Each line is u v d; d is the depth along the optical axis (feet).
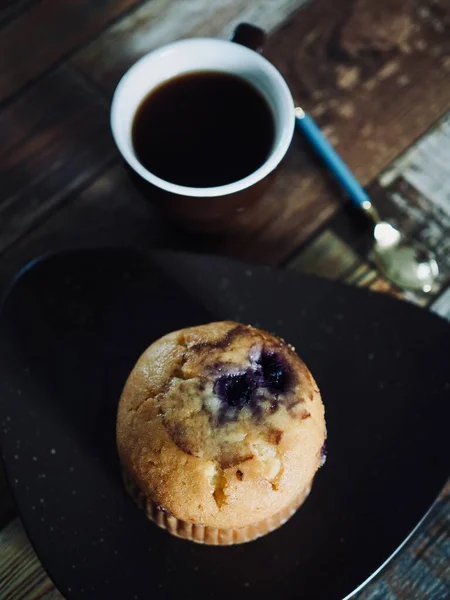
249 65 0.87
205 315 0.94
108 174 1.02
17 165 1.03
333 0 1.09
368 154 1.03
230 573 0.84
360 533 0.85
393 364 0.92
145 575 0.83
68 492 0.86
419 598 0.85
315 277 0.94
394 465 0.88
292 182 1.02
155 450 0.77
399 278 0.98
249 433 0.76
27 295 0.93
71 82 1.06
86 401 0.91
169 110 0.89
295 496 0.79
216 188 0.80
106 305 0.94
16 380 0.91
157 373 0.80
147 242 1.00
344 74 1.06
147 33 1.09
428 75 1.06
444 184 1.02
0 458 0.87
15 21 1.09
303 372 0.81
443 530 0.88
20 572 0.86
